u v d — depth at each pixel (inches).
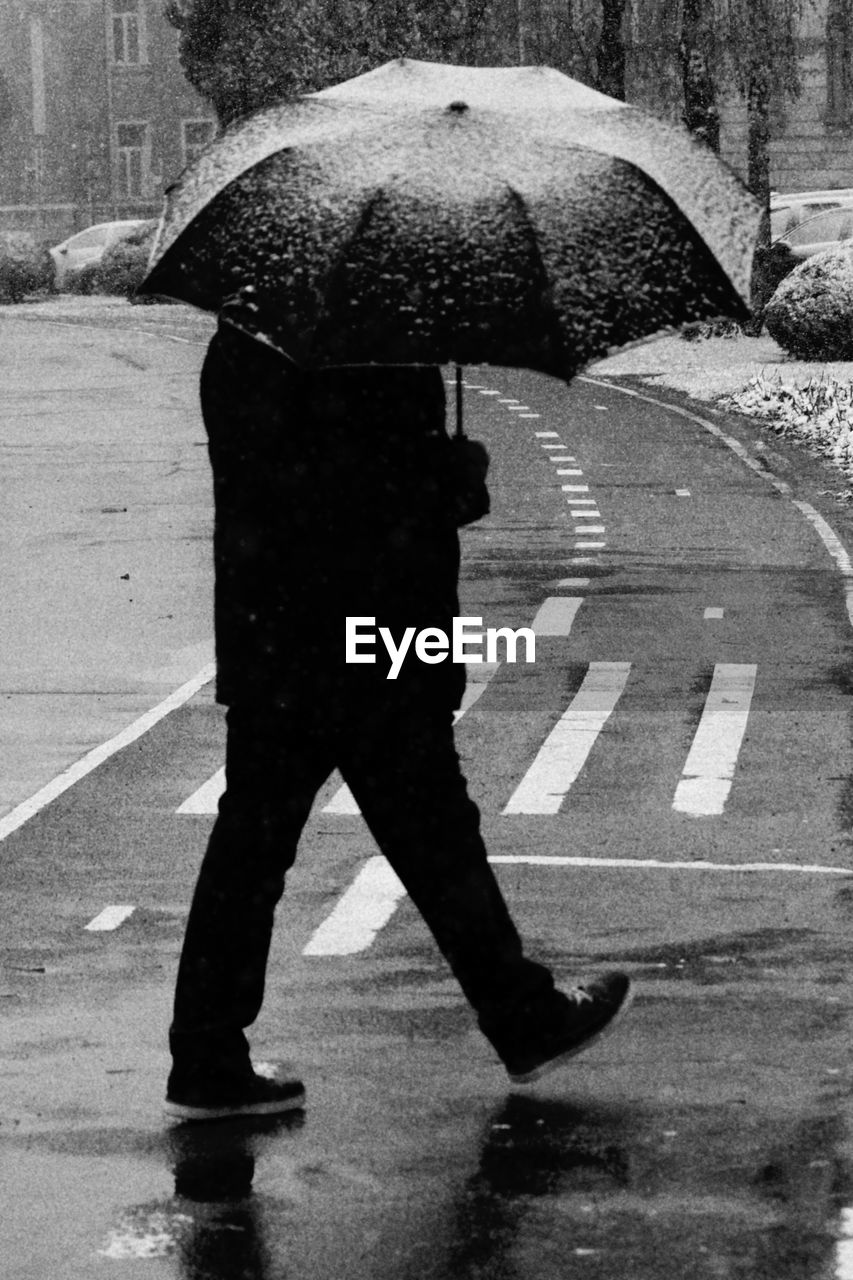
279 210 305.4
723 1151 304.3
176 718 647.1
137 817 522.0
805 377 1700.3
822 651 740.7
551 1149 305.4
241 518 313.1
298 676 313.9
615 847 490.3
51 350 2132.1
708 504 1127.6
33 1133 315.3
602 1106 323.0
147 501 1158.3
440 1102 325.7
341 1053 348.8
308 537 311.9
